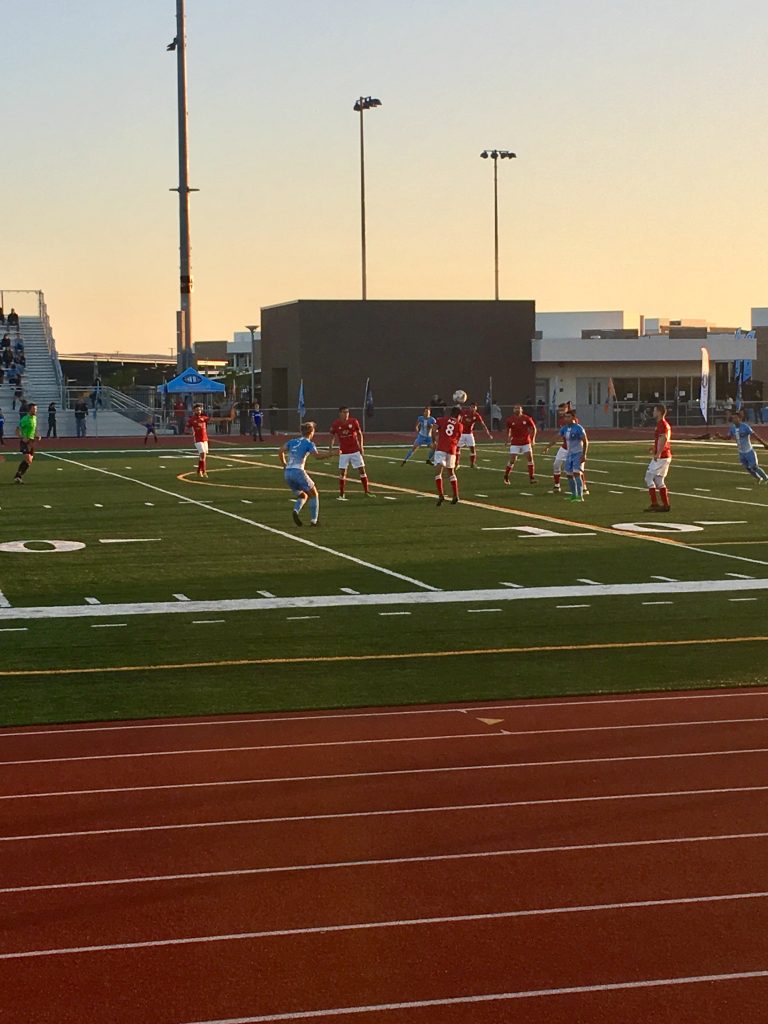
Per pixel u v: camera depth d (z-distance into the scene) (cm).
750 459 3119
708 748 929
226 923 641
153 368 12200
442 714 1034
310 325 6462
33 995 569
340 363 6519
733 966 594
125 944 618
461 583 1670
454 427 2627
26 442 3231
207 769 885
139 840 751
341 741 955
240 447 4978
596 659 1238
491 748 934
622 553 1934
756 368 7881
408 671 1190
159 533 2192
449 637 1343
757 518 2395
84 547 2019
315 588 1636
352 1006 561
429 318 6619
